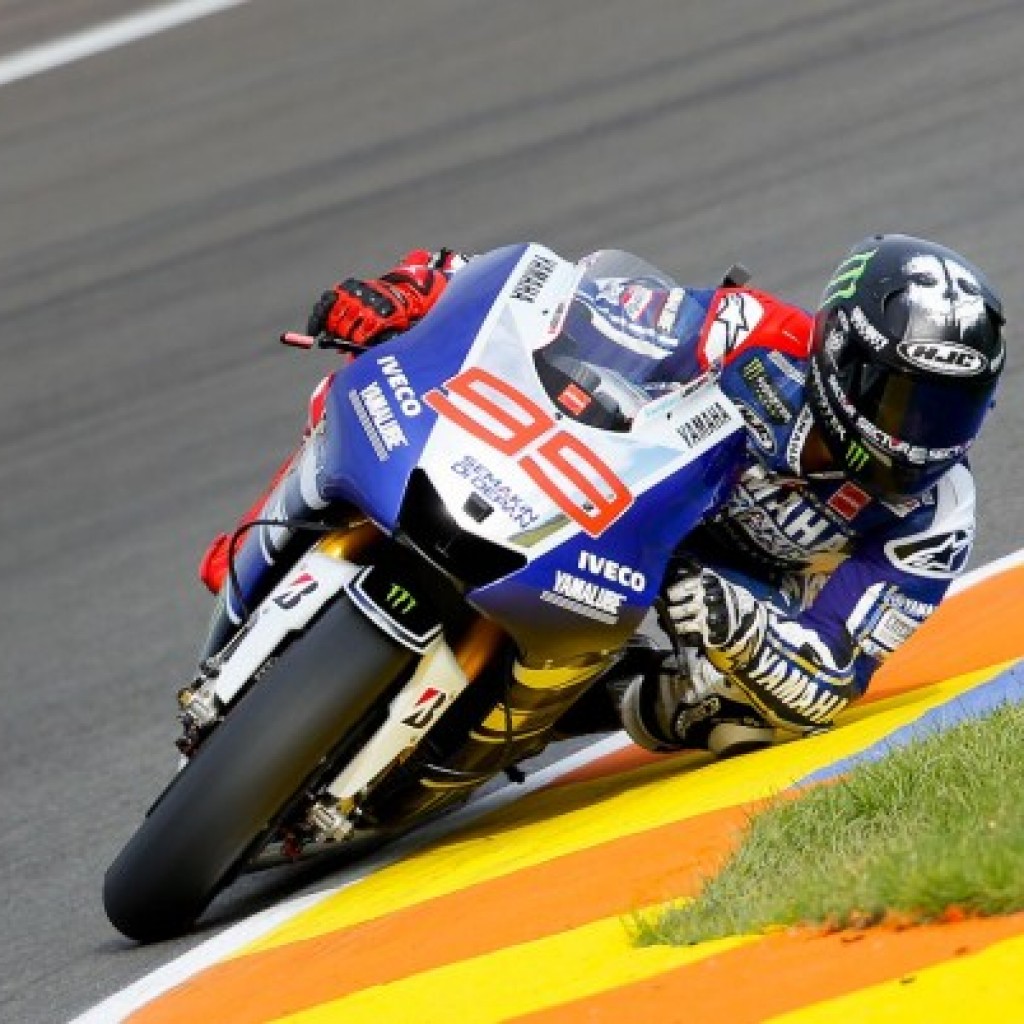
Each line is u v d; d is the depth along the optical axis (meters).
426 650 17.11
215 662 17.97
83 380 40.59
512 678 17.73
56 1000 17.12
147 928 17.58
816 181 41.44
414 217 44.72
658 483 17.61
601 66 50.69
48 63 60.06
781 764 18.58
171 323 42.28
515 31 54.47
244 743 16.94
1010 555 25.05
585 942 14.30
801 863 14.12
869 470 18.38
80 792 23.83
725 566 19.78
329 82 54.09
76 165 52.44
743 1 52.62
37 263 47.00
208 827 17.06
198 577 31.36
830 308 18.22
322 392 19.73
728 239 39.75
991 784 14.16
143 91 56.62
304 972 15.82
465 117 49.69
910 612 19.83
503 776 21.84
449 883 17.42
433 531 16.86
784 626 19.31
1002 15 47.78
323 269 43.28
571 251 41.00
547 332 18.27
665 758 21.09
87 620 30.58
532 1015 13.15
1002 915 12.48
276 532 18.70
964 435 18.09
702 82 48.12
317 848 20.30
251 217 46.88
